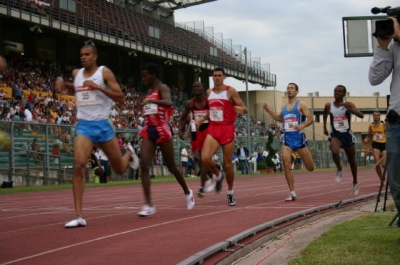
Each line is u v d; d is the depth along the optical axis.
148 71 7.87
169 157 8.23
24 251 5.04
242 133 43.97
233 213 8.21
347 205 9.33
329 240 5.55
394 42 4.98
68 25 32.47
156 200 11.85
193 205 8.84
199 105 11.06
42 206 11.12
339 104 11.34
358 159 57.53
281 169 39.34
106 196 14.11
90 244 5.40
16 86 27.41
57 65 34.94
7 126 20.36
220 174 9.83
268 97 58.31
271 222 6.54
